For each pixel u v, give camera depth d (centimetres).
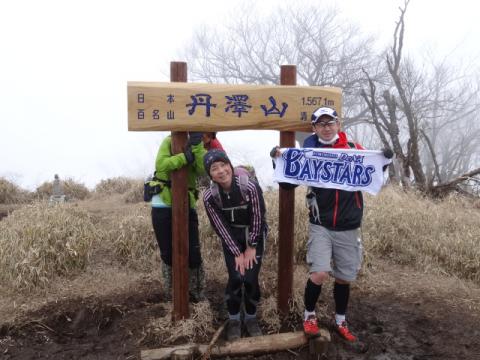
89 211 719
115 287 447
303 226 524
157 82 331
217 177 315
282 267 375
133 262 513
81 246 489
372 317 398
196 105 333
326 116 324
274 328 365
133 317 388
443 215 600
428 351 353
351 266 334
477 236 526
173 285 361
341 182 328
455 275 483
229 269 340
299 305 383
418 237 547
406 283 464
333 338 360
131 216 585
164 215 372
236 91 338
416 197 678
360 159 330
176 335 351
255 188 325
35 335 375
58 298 423
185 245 354
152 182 374
